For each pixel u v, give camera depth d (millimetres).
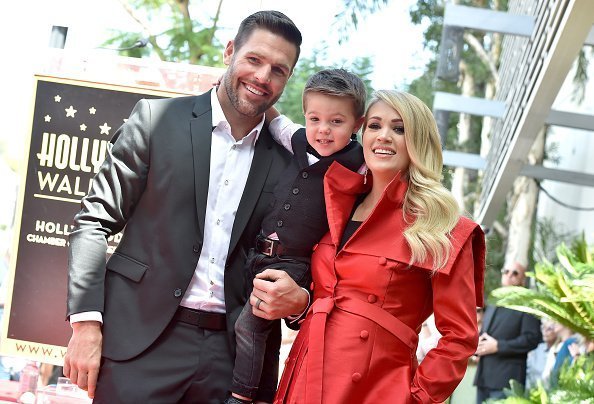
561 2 6480
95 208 3527
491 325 8492
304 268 3545
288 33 3582
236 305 3578
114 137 3660
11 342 4590
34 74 4621
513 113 8367
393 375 3322
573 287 4910
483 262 3445
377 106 3475
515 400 5176
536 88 7184
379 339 3322
